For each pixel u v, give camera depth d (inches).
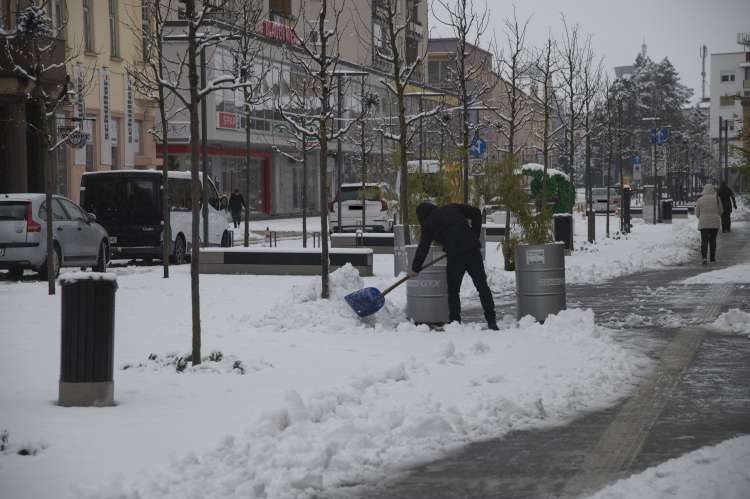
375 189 1647.4
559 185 1742.1
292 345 530.0
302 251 1031.0
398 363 435.2
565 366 461.1
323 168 702.5
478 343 503.5
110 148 1829.5
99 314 374.6
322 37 767.1
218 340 549.3
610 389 415.5
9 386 415.2
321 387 408.5
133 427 340.5
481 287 596.1
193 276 459.2
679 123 5846.5
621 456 310.8
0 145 1350.9
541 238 999.6
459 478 291.7
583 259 1202.0
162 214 1192.2
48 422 346.9
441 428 338.6
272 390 406.6
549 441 331.6
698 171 5364.2
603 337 552.7
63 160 1673.2
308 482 281.0
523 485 283.1
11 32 961.5
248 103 1243.2
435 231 601.6
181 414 361.1
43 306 719.7
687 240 1584.6
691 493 264.7
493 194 1008.2
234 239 1680.6
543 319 618.5
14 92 1273.4
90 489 266.7
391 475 295.7
